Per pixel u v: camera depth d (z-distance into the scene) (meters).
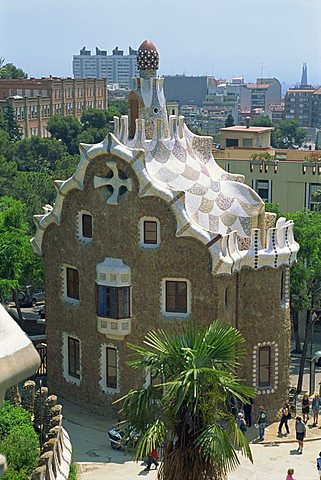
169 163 43.62
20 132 158.00
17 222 59.16
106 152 41.28
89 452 38.75
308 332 53.38
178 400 20.14
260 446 40.72
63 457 33.31
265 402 44.09
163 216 40.69
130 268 41.94
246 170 80.69
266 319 43.56
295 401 47.06
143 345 42.22
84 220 43.94
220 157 88.19
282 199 79.75
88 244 43.34
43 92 184.00
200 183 43.59
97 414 44.22
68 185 43.47
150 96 44.41
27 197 85.12
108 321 42.47
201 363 20.97
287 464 38.38
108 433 40.56
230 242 41.22
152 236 41.41
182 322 41.19
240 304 43.25
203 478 20.80
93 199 42.66
